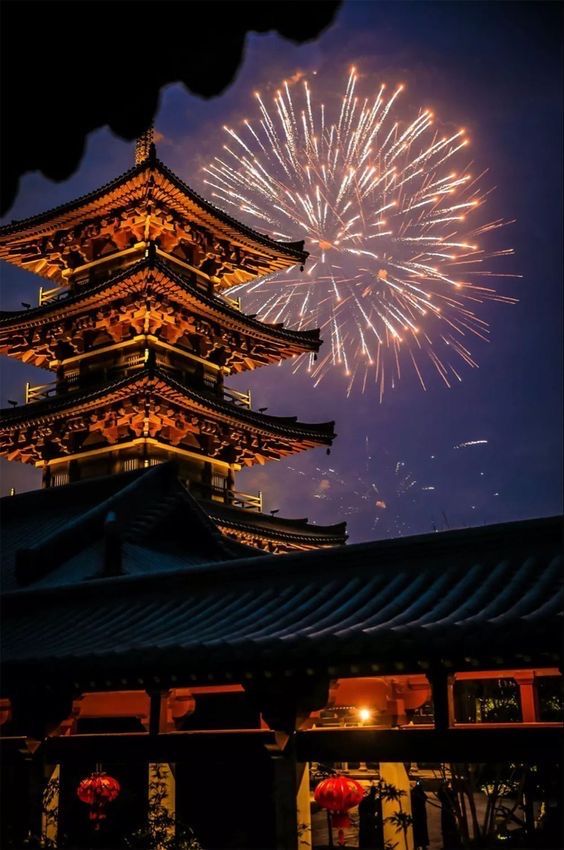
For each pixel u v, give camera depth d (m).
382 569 12.85
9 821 14.55
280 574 14.05
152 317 41.03
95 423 41.44
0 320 42.94
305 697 11.07
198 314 42.19
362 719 13.37
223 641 11.42
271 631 11.96
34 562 20.56
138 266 37.47
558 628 9.07
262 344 45.84
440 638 9.71
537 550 11.58
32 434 43.31
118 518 22.02
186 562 22.33
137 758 12.59
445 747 10.18
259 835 14.77
